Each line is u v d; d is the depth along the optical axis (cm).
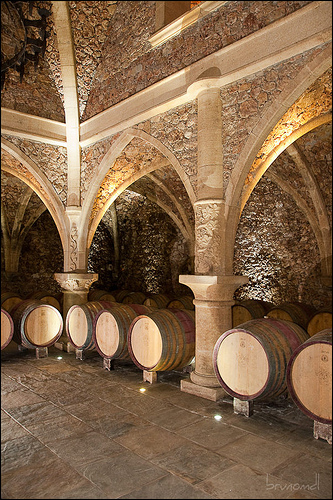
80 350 683
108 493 270
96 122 702
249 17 464
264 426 392
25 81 694
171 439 359
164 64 570
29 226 1125
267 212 908
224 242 480
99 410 433
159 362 513
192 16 521
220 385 476
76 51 684
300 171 745
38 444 347
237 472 300
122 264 1295
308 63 409
